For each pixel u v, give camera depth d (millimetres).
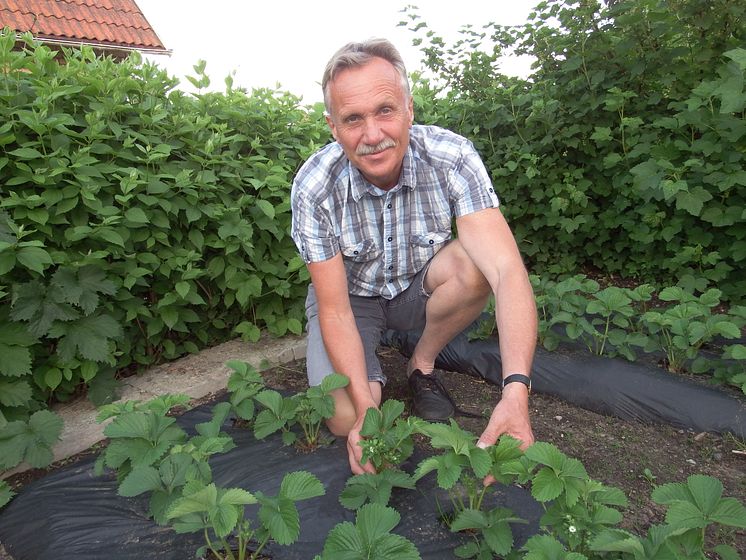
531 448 1464
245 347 3428
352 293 2586
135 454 1956
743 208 3783
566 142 4516
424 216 2334
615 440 2502
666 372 2824
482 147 4906
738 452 2391
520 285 1989
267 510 1550
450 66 5145
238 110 3564
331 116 2000
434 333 2625
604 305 3010
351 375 2129
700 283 3879
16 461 2150
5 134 2633
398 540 1436
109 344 2838
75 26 9773
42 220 2551
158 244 3086
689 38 4293
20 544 1921
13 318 2395
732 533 1909
